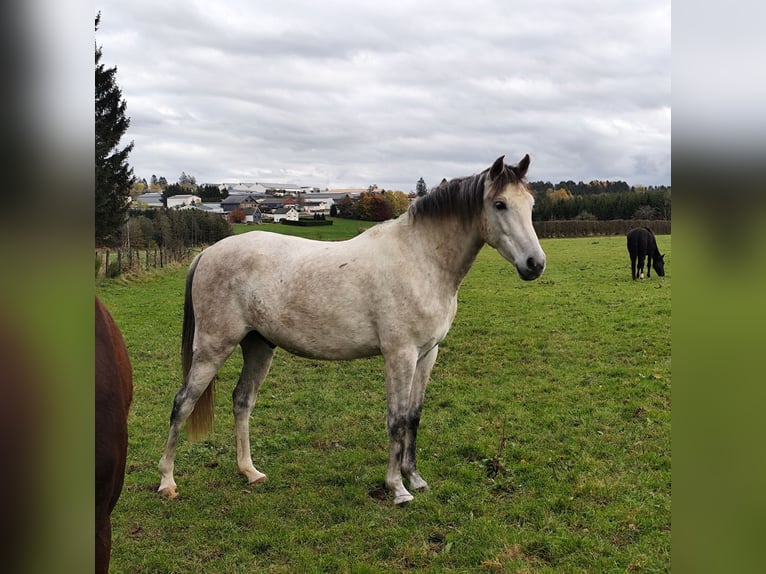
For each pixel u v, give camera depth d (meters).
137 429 5.40
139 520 3.73
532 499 3.94
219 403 6.25
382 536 3.54
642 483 4.12
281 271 3.98
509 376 6.93
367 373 7.34
